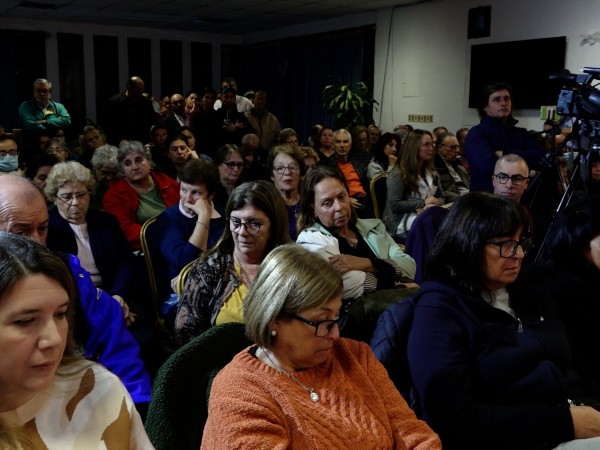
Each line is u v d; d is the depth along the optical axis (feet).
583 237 5.95
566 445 4.54
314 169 7.57
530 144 11.73
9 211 5.42
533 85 22.29
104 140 18.76
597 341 5.91
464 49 25.05
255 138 18.99
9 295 2.65
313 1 27.48
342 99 29.14
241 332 4.58
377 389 4.20
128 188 10.96
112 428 3.23
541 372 4.88
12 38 33.27
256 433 3.53
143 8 30.12
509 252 4.95
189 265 6.95
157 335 7.80
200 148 21.59
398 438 4.08
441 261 5.17
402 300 5.21
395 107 29.12
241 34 39.47
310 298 3.80
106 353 5.54
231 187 12.05
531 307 5.36
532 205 10.03
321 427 3.70
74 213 7.98
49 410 3.08
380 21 29.35
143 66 37.17
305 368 3.98
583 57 20.66
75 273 5.62
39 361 2.72
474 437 4.49
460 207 5.14
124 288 8.13
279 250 4.02
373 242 7.82
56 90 34.99
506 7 23.09
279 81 36.55
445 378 4.57
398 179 12.56
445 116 26.40
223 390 3.72
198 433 4.22
